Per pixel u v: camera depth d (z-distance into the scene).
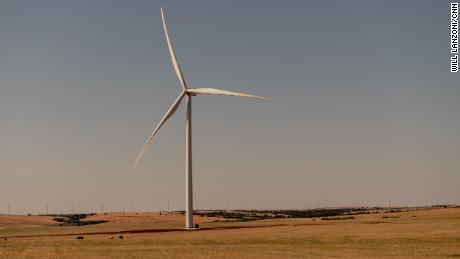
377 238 84.94
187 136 126.56
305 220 180.62
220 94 122.06
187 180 126.81
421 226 109.50
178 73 124.94
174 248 74.38
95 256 63.50
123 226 183.62
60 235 118.19
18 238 111.25
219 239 89.62
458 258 59.19
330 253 65.50
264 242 83.44
